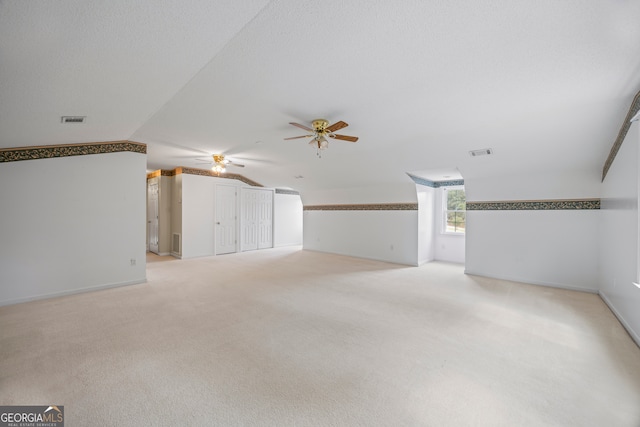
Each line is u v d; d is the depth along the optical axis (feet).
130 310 11.10
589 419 5.42
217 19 5.24
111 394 6.06
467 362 7.46
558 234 14.82
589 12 5.20
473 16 5.39
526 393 6.21
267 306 11.65
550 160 13.60
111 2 4.42
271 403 5.86
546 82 8.04
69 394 6.04
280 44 6.35
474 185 17.26
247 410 5.64
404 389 6.34
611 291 11.46
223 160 18.89
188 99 9.46
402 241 21.20
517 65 7.16
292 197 31.81
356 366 7.25
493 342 8.58
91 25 4.94
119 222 14.48
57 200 12.78
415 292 13.76
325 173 21.65
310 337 8.86
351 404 5.85
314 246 27.32
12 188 11.78
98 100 8.41
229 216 25.76
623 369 7.13
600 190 13.69
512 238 16.20
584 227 14.14
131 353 7.78
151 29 5.33
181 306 11.59
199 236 23.73
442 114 10.66
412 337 8.90
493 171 15.78
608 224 12.03
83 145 13.43
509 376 6.84
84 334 8.93
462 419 5.44
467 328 9.59
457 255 22.06
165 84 7.95
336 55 6.81
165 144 15.52
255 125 12.19
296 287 14.55
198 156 18.66
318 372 6.98
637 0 4.84
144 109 9.84
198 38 5.82
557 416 5.52
